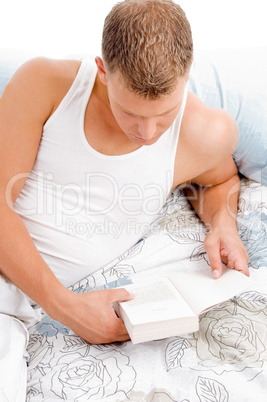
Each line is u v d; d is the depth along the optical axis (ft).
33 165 3.35
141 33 2.29
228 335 2.86
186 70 2.43
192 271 3.46
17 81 3.09
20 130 3.07
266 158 4.12
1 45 6.20
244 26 6.05
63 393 2.59
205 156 3.62
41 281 2.90
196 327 2.75
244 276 3.11
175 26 2.35
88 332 2.87
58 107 3.14
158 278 3.40
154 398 2.51
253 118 4.12
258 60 4.38
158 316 2.70
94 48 6.20
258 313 3.02
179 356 2.77
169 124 2.70
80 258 3.47
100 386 2.60
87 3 6.12
